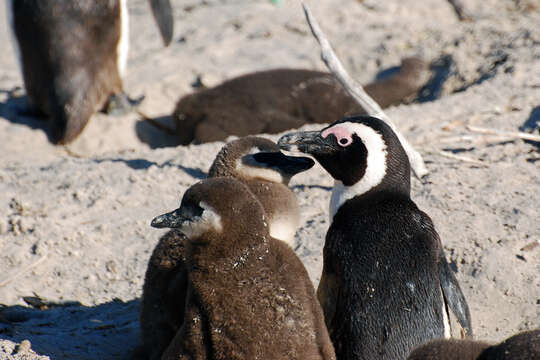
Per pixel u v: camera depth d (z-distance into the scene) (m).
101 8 21.48
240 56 27.05
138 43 29.72
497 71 21.28
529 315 10.88
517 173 14.29
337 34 28.39
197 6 34.00
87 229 14.13
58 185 15.95
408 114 18.17
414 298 8.66
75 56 21.47
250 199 8.07
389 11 30.47
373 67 25.67
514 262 11.66
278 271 7.95
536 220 12.52
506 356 6.36
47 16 21.23
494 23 26.28
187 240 8.36
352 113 20.75
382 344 8.67
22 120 22.55
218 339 7.72
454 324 8.97
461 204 13.24
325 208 13.90
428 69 23.91
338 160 9.52
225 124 20.23
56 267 13.18
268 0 33.44
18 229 14.13
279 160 10.48
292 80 21.12
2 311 11.48
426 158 15.44
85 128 21.94
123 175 16.09
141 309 9.48
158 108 23.36
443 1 31.27
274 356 7.61
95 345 10.33
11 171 17.22
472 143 16.03
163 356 8.10
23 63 22.16
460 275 11.70
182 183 15.56
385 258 8.80
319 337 7.79
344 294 8.93
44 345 9.86
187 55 27.38
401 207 9.22
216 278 7.91
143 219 14.37
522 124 16.66
